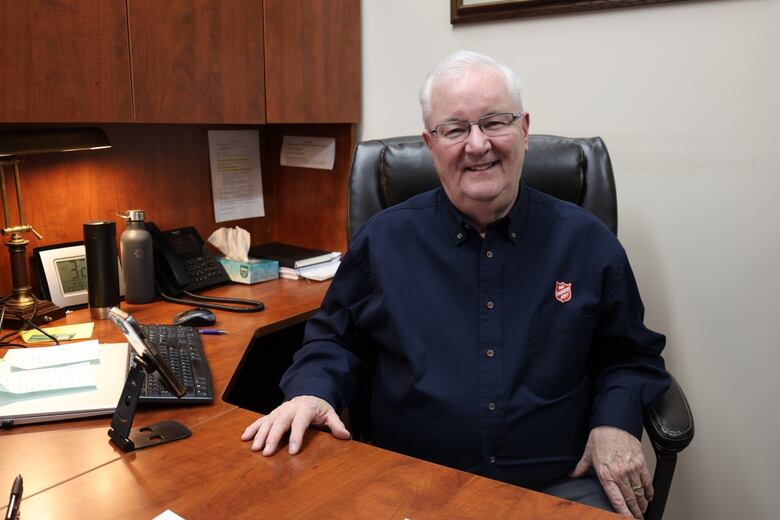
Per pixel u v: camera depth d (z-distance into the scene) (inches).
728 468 63.4
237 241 74.1
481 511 29.8
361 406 51.7
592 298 46.6
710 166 59.6
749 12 55.9
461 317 46.7
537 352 46.0
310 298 67.7
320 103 74.5
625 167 63.8
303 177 84.0
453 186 46.4
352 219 56.6
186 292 66.4
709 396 63.2
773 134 56.4
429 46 73.4
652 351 48.1
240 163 82.4
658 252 63.4
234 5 64.6
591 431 44.4
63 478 32.4
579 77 64.7
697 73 58.9
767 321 59.2
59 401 39.5
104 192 67.9
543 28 65.9
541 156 54.2
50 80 51.1
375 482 32.4
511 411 44.9
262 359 81.5
